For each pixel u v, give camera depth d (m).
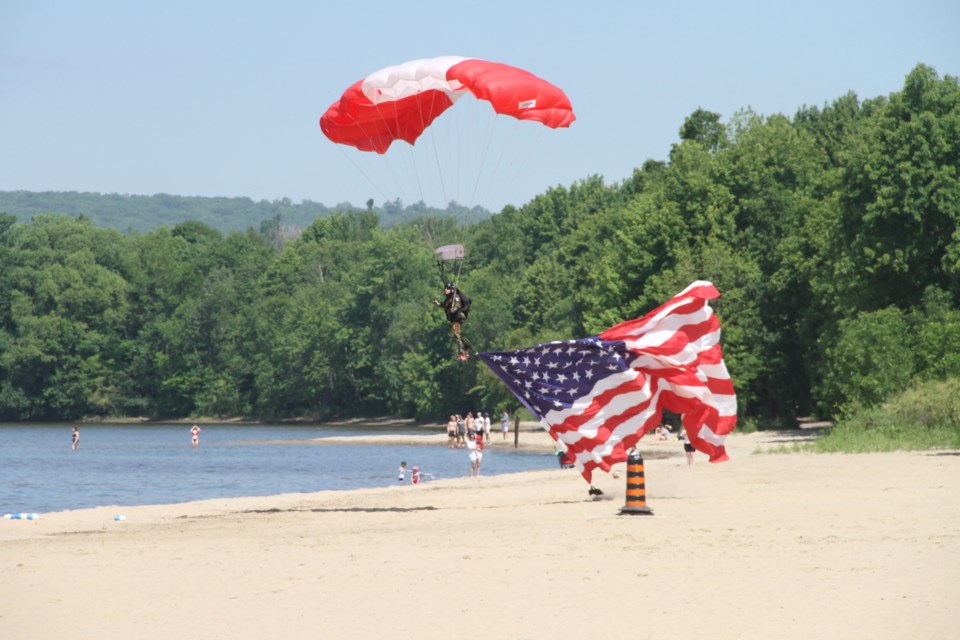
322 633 33.16
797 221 184.25
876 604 34.69
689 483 83.12
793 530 51.78
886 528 51.28
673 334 74.81
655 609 34.97
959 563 41.38
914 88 150.88
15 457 194.12
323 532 61.16
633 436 73.81
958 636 30.62
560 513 65.69
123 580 43.25
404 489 101.81
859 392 138.50
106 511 83.88
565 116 70.75
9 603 38.47
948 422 121.06
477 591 38.91
